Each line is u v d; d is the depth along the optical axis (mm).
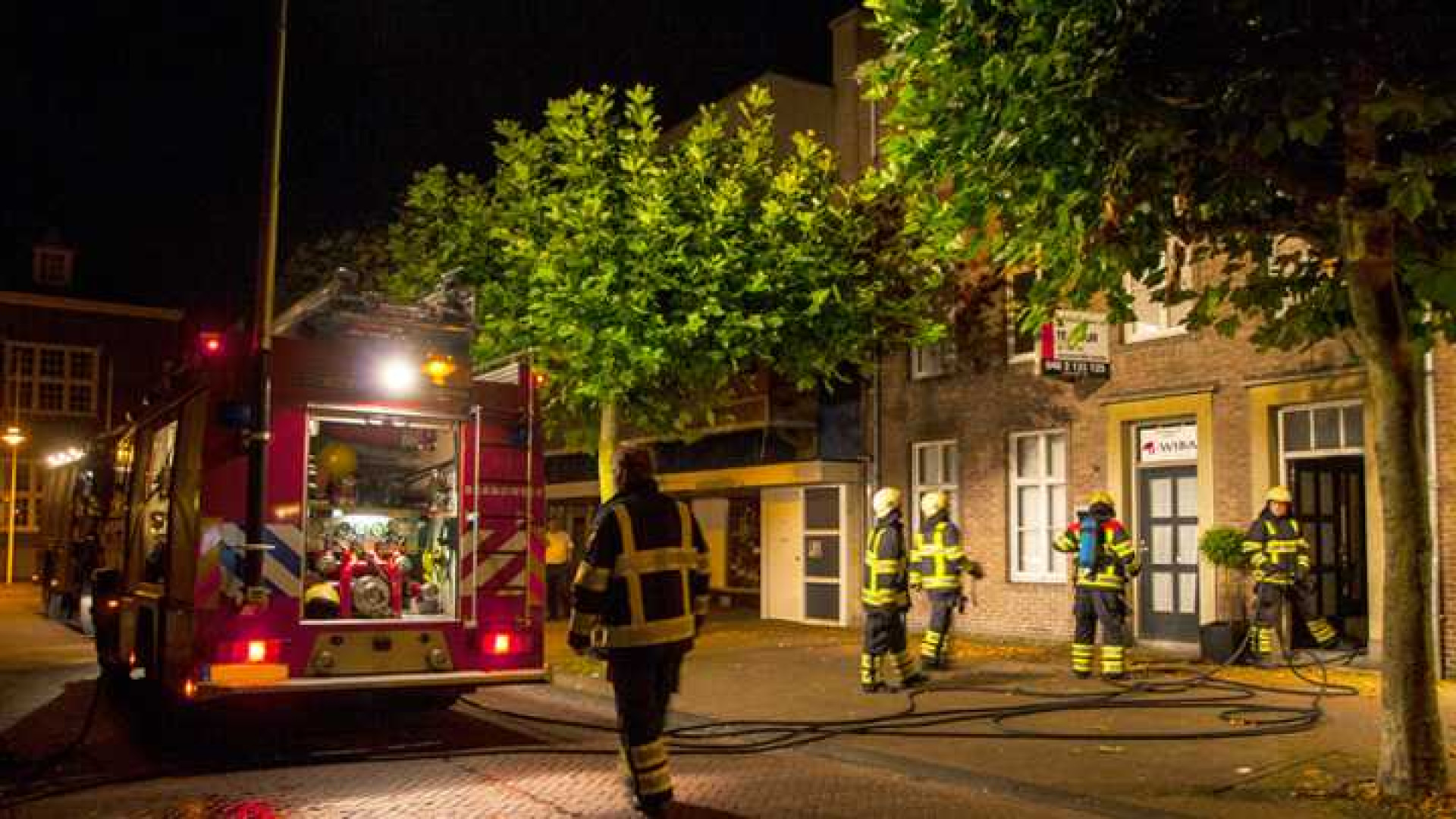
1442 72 6094
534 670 9047
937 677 11844
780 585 19609
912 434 17297
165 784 7527
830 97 19859
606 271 11492
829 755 8500
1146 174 6695
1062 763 7805
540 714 10477
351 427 9328
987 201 7379
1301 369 12469
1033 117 6555
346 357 8688
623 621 6383
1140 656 13352
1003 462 15883
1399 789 6566
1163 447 14125
